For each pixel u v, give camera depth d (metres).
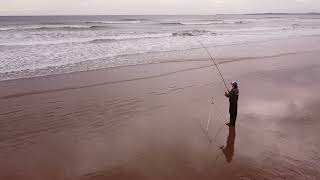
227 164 7.44
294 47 28.22
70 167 7.31
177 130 9.36
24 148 8.21
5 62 18.02
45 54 20.92
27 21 79.00
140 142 8.55
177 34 38.31
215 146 8.36
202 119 10.23
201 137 8.89
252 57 22.02
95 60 19.42
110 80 14.75
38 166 7.35
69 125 9.64
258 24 72.25
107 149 8.17
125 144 8.45
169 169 7.22
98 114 10.55
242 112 10.81
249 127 9.58
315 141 8.62
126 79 15.00
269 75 16.47
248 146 8.34
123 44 27.14
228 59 20.97
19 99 11.83
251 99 12.28
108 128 9.46
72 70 16.56
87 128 9.45
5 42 27.86
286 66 18.91
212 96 12.73
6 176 6.92
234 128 9.49
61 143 8.49
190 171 7.14
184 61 19.89
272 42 31.97
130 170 7.18
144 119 10.18
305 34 42.69
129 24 69.00
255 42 31.64
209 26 62.72
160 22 82.69
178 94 12.91
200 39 33.38
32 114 10.43
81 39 31.03
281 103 11.84
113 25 62.59
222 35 39.22
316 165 7.31
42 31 40.94
